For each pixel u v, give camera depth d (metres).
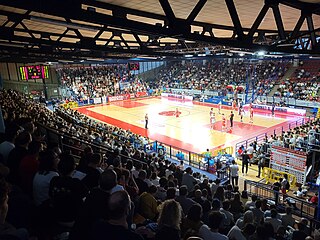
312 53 8.54
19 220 3.38
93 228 2.57
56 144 6.92
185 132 26.98
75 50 16.97
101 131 18.72
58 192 3.45
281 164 16.19
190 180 10.23
